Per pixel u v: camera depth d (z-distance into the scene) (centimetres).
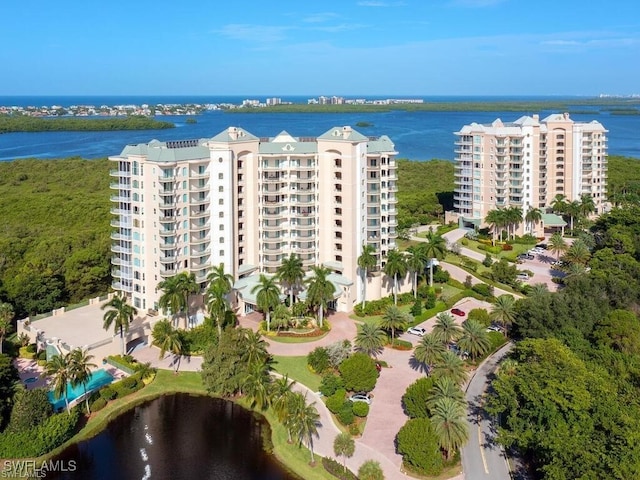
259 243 12838
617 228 15512
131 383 9344
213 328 10981
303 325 11706
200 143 12431
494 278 14725
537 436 6812
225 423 8569
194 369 10119
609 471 5862
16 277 12188
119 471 7406
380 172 12950
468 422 8300
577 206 19075
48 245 14600
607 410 6762
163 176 11038
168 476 7312
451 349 10625
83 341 10262
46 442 7681
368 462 7038
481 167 19388
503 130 18938
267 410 8869
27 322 11138
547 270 15575
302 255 12975
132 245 11725
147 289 11656
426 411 8056
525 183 19088
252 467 7525
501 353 10619
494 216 17775
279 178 12719
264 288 11094
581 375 7350
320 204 12962
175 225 11312
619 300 11162
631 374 8138
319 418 8481
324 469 7375
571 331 9544
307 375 9762
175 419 8656
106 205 19812
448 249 16875
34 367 10131
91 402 8912
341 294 12556
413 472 7225
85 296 13125
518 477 7131
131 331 10806
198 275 11762
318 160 12838
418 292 13475
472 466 7356
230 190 11919
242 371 9169
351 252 12681
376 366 9644
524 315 10594
